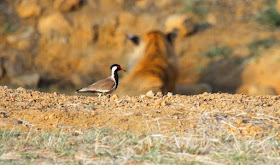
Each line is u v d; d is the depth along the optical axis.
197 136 20.67
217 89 58.09
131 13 75.75
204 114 23.67
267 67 59.41
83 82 62.09
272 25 72.88
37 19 75.25
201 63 65.12
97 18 74.06
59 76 64.25
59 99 27.39
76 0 76.12
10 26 74.50
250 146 19.38
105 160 17.78
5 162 17.39
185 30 70.81
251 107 25.27
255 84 57.19
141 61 39.12
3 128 22.45
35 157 18.19
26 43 70.81
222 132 21.22
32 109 24.70
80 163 17.19
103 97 28.77
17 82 61.22
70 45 71.12
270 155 18.47
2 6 77.81
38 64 67.06
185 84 60.78
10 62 65.38
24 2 77.00
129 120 22.94
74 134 21.62
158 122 22.14
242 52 65.62
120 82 34.94
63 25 72.62
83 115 23.66
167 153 18.61
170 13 77.25
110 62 67.56
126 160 17.69
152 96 28.44
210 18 76.00
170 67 39.78
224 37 70.62
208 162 17.42
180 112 24.05
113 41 71.50
